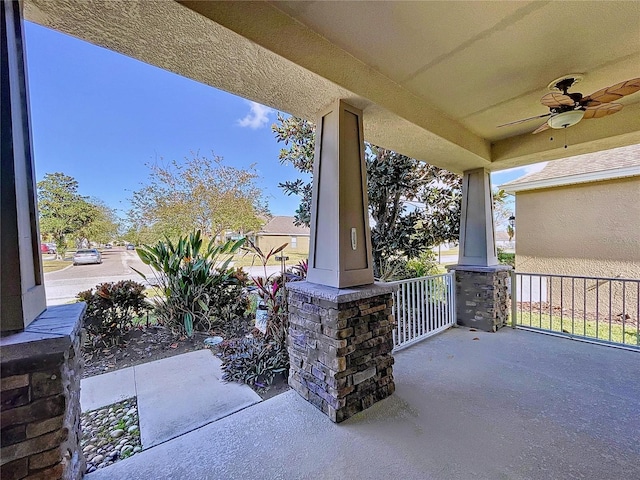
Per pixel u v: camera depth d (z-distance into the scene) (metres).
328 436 2.06
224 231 10.48
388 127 2.93
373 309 2.49
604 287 5.51
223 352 3.61
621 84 2.14
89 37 1.71
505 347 3.75
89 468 1.82
